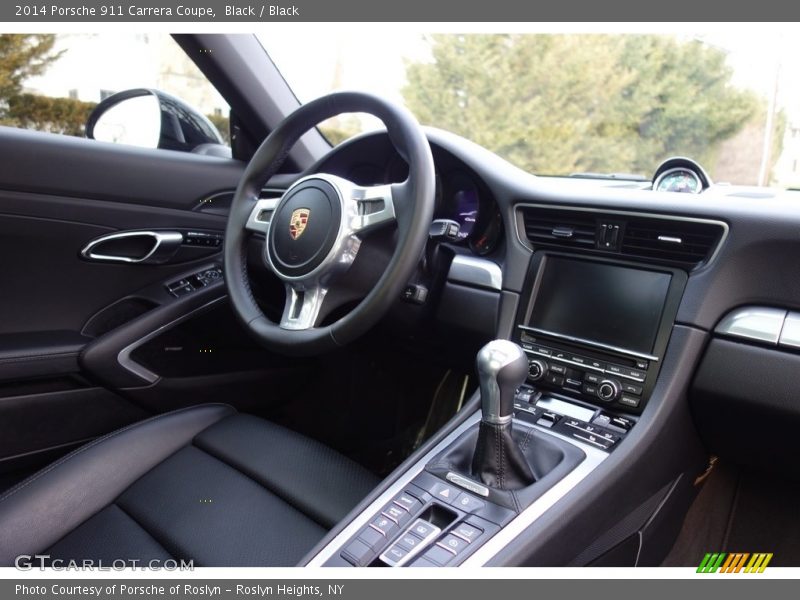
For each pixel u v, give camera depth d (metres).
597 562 0.98
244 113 1.63
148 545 0.94
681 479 1.17
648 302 1.07
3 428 1.34
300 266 1.08
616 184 1.40
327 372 1.80
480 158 1.28
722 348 1.00
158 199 1.60
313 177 1.13
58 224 1.46
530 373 1.14
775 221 0.96
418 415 1.71
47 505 0.98
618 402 1.05
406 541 0.84
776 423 0.99
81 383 1.44
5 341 1.38
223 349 1.64
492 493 0.89
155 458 1.12
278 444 1.13
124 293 1.59
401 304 1.34
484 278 1.28
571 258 1.17
